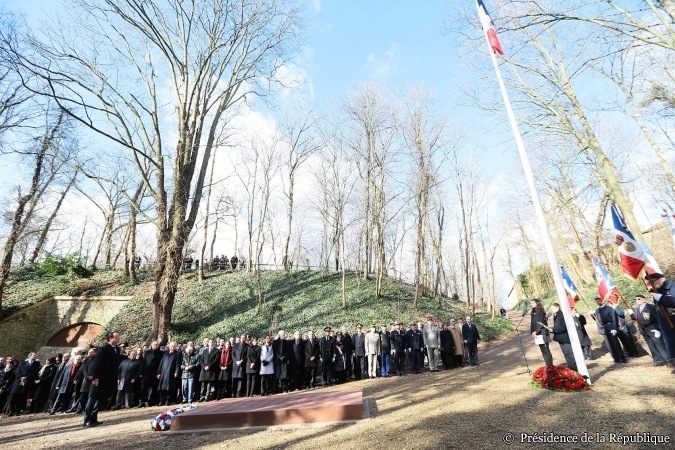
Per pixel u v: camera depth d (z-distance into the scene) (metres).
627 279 19.23
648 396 6.17
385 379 11.95
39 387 10.91
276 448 5.16
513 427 5.18
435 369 12.70
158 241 16.48
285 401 7.52
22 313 20.69
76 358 10.92
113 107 15.67
